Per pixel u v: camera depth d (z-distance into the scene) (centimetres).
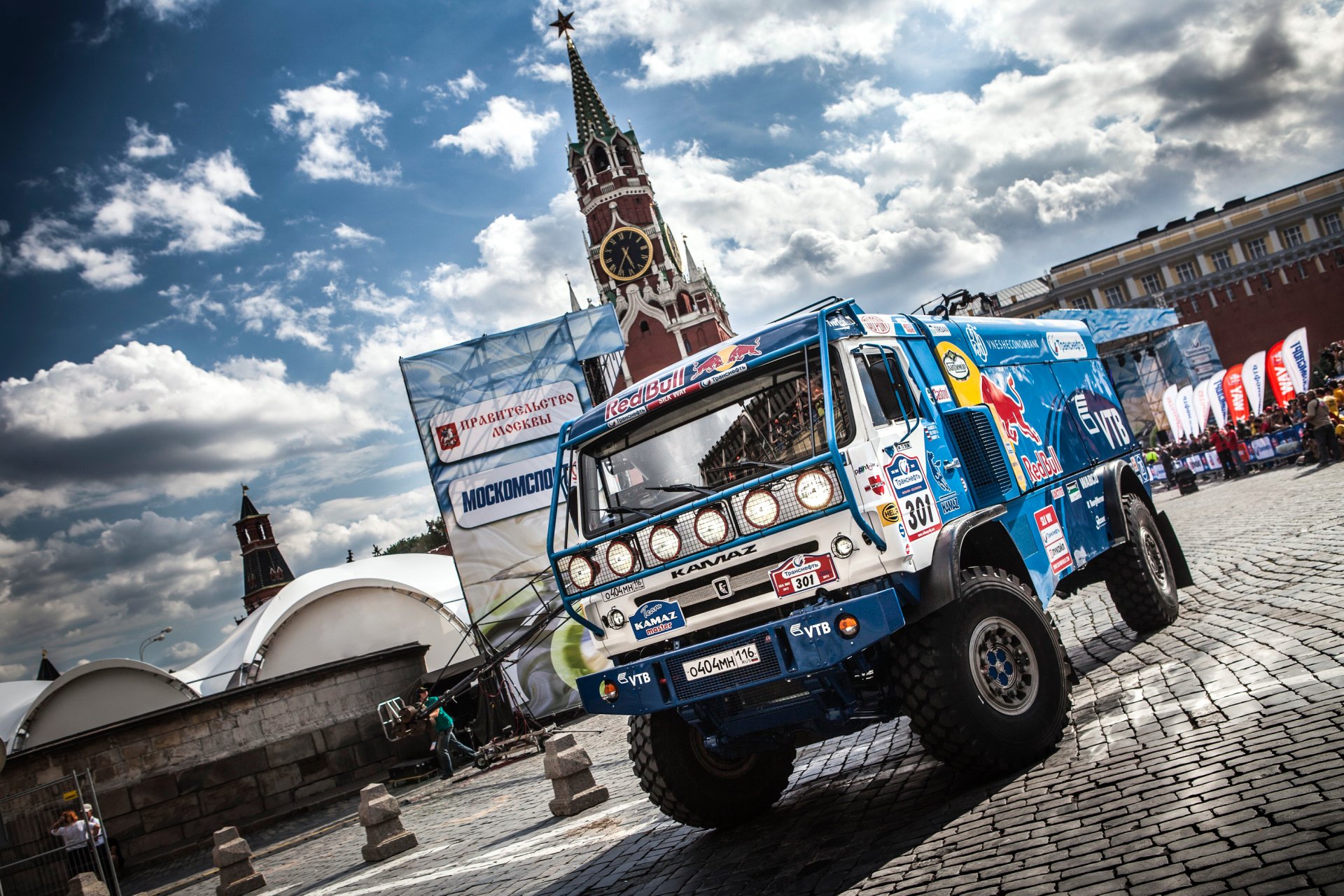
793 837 555
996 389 698
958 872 404
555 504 620
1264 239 7719
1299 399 2373
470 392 2352
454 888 763
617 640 590
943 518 557
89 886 1274
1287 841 329
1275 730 445
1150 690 608
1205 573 1043
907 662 515
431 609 2780
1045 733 540
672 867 579
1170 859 348
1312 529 1107
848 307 557
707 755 631
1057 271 7888
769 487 523
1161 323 2789
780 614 538
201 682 3181
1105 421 888
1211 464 3109
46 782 1956
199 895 1416
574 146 8931
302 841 1677
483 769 1962
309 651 2758
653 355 8444
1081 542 729
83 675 2731
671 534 555
